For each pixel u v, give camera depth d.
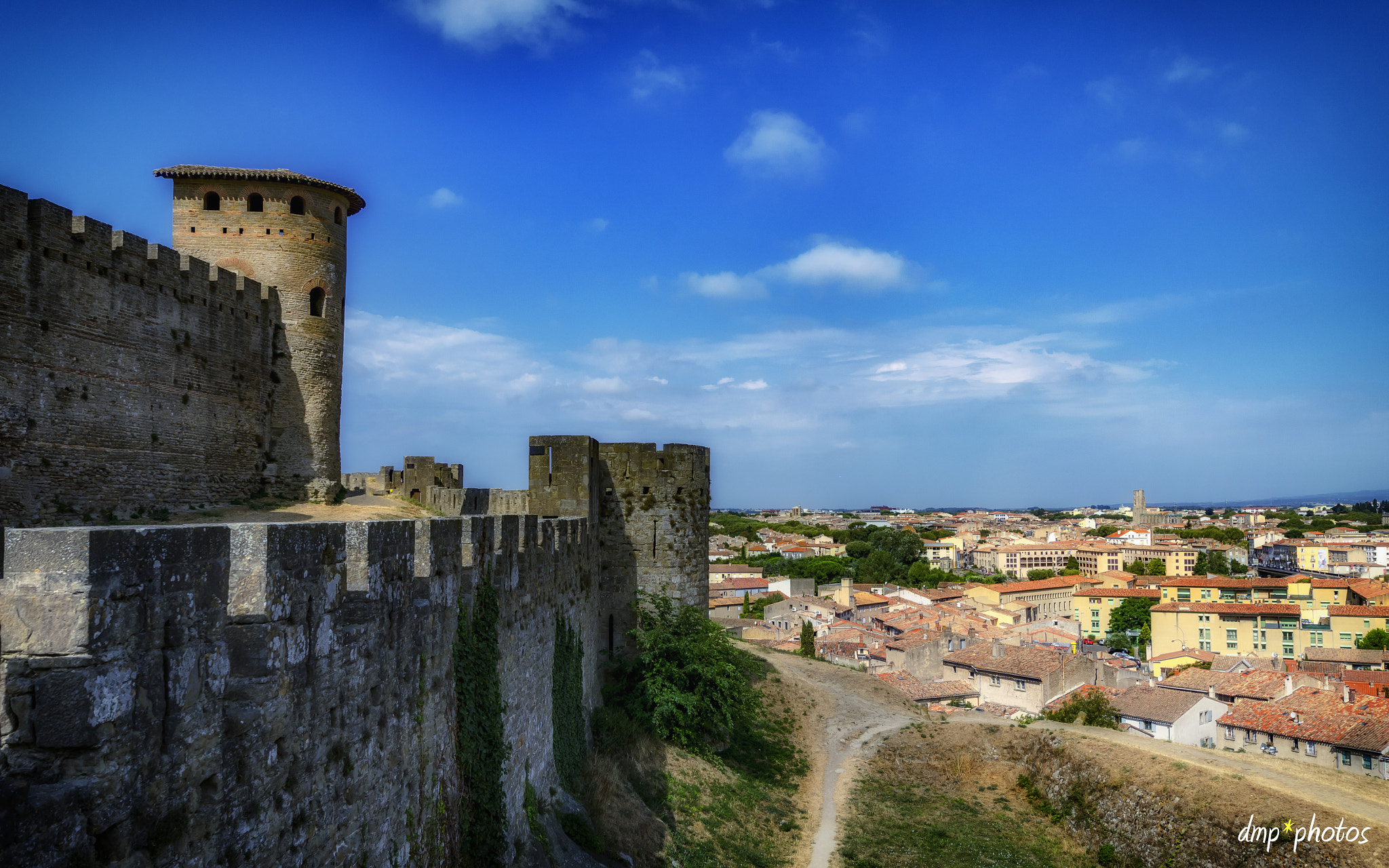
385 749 13.38
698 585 44.97
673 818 32.88
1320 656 120.56
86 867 7.58
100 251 34.88
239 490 46.34
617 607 42.84
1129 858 45.62
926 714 61.69
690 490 44.22
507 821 20.22
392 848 13.61
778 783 43.78
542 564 25.69
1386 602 143.00
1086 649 141.38
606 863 25.16
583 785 29.59
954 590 186.62
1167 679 94.00
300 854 10.70
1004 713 90.06
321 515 46.78
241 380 46.59
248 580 9.87
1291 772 50.88
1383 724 60.34
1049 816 49.78
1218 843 44.59
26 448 31.11
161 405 39.06
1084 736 55.16
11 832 6.90
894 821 43.03
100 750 7.76
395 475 64.62
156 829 8.38
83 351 33.91
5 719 7.69
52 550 7.71
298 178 51.78
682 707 40.84
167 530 8.73
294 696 10.63
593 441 40.22
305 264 51.84
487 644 18.88
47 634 7.68
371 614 12.86
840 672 69.69
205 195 50.94
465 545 18.17
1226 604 144.62
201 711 9.12
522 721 22.42
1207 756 52.16
